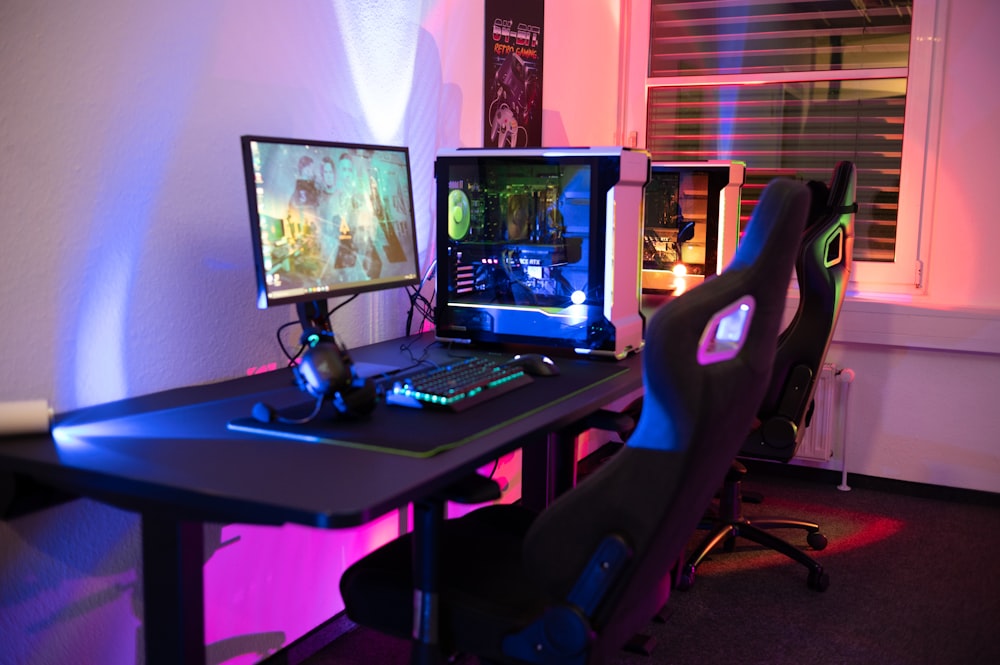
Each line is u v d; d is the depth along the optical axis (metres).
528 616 1.40
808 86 3.83
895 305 3.55
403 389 1.69
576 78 3.68
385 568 1.56
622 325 2.23
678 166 2.95
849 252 2.67
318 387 1.53
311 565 2.37
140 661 1.92
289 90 2.19
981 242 3.55
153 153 1.85
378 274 2.06
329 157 1.90
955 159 3.55
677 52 4.04
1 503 1.39
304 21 2.22
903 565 2.97
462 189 2.32
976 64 3.47
